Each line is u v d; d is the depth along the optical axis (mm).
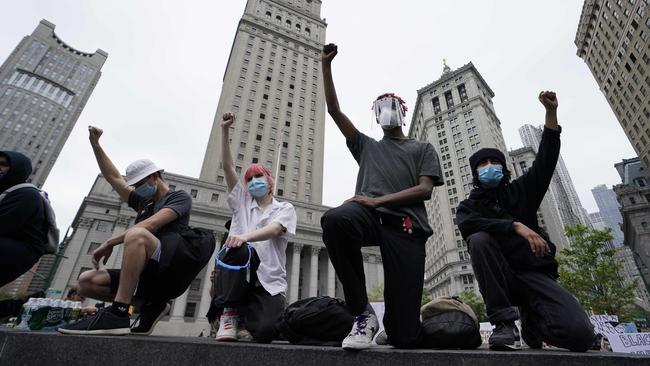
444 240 57531
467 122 66062
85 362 1665
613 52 43469
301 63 61688
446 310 2328
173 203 2891
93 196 32719
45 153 82938
